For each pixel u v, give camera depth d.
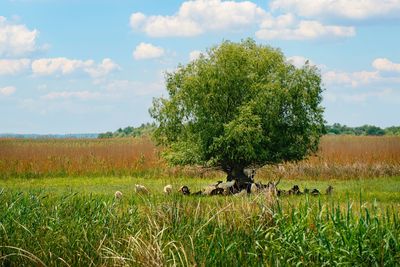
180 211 12.48
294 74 26.66
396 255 9.87
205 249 10.70
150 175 36.75
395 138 59.94
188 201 13.38
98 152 43.66
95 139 75.00
